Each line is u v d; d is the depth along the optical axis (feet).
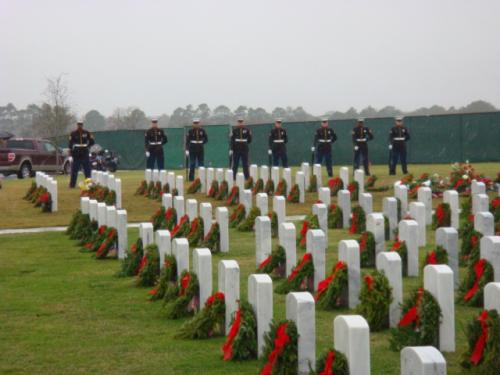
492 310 27.43
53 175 148.36
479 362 27.35
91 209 64.44
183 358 30.94
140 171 164.55
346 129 156.56
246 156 106.73
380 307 33.71
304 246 55.31
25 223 76.89
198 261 36.83
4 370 30.07
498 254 37.52
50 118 202.39
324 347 31.68
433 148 152.25
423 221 54.75
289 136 159.63
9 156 138.10
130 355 31.65
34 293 44.39
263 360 27.81
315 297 38.47
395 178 108.27
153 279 45.03
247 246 59.06
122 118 286.46
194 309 37.42
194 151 107.24
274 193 91.86
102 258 55.88
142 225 48.75
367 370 23.66
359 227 62.39
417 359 20.89
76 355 31.89
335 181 89.81
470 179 89.71
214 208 85.40
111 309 39.86
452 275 30.48
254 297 30.40
